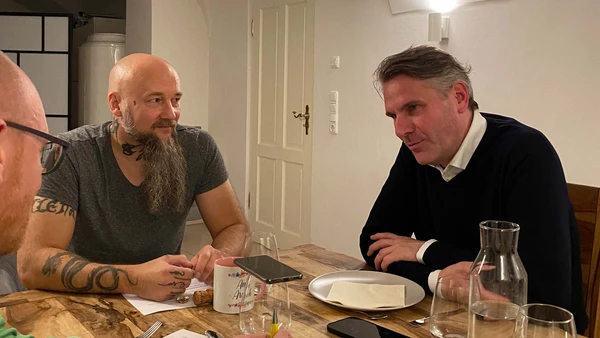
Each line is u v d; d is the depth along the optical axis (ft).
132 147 5.89
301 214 15.01
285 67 15.37
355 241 13.07
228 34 17.52
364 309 4.39
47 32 17.69
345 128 13.12
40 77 17.81
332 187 13.65
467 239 5.47
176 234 6.31
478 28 10.05
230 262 4.40
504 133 5.22
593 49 8.45
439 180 5.53
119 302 4.60
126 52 18.51
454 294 3.76
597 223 5.44
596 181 8.54
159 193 5.92
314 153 14.20
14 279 6.07
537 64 9.20
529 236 4.80
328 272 5.50
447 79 4.94
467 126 5.24
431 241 5.34
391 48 11.78
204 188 6.53
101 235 5.92
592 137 8.55
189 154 6.39
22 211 2.81
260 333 3.82
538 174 4.93
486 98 10.03
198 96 18.48
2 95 2.69
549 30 8.99
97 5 22.21
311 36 14.30
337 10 13.15
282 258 5.96
